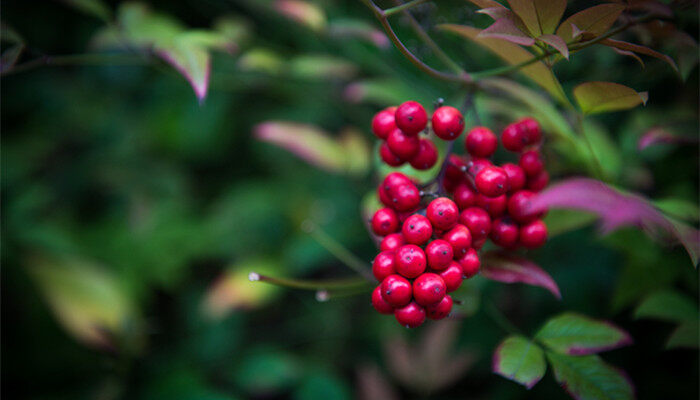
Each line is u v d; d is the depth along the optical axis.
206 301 0.47
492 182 0.30
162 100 0.57
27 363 0.45
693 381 0.38
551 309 0.42
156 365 0.46
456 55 0.41
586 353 0.31
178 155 0.56
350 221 0.51
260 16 0.48
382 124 0.32
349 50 0.44
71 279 0.44
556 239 0.43
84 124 0.56
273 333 0.51
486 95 0.39
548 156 0.37
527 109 0.39
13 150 0.54
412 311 0.30
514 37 0.29
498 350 0.31
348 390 0.44
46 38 0.56
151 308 0.53
